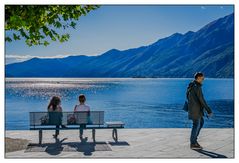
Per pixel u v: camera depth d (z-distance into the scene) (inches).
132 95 2012.8
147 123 1061.1
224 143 454.3
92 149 420.5
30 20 446.3
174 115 1200.2
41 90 2454.5
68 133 530.0
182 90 2342.5
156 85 3014.3
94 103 1651.1
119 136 504.4
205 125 924.6
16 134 521.3
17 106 1635.1
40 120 445.1
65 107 1605.6
